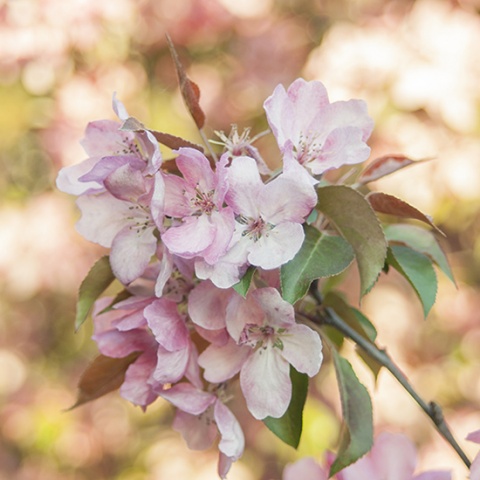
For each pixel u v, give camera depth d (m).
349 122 2.13
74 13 6.19
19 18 6.23
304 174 1.90
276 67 6.55
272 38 6.59
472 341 6.61
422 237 2.39
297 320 2.26
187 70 6.64
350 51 5.89
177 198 1.97
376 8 6.17
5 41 6.21
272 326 1.99
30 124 6.46
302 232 1.88
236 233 1.92
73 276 6.33
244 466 6.22
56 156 6.26
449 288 6.75
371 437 2.13
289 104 2.09
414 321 6.55
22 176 6.64
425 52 5.85
